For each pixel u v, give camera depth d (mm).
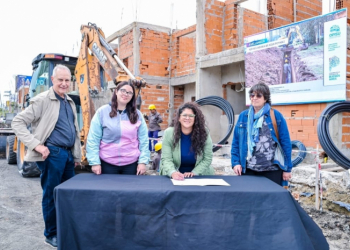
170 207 2145
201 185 2352
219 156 7414
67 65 6730
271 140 2887
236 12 8430
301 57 6016
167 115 11391
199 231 2100
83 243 2121
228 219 2111
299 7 8602
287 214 2078
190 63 10648
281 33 6336
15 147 7980
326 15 5570
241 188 2254
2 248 3234
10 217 4188
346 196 4066
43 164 3033
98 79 5594
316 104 5926
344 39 5355
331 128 5660
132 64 11023
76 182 2422
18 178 6605
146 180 2559
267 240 2039
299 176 4645
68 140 3102
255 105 2912
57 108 3059
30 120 2963
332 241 3312
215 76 8648
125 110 2994
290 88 6254
